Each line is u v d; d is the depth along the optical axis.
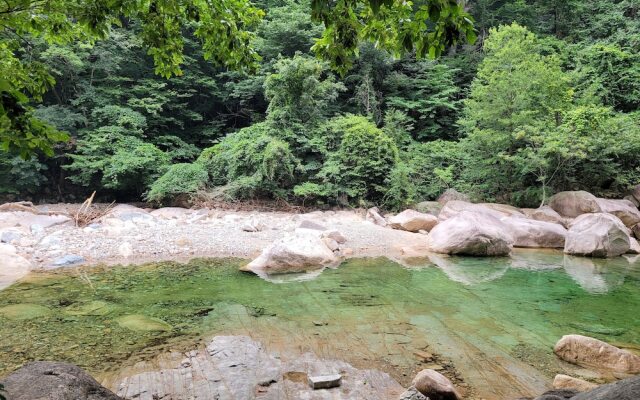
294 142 15.63
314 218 13.61
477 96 15.46
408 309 6.19
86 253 9.21
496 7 24.98
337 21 3.01
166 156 17.42
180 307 6.14
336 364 4.36
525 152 14.28
